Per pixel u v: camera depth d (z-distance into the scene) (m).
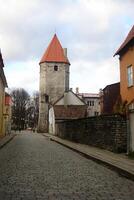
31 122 127.44
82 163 18.41
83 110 75.44
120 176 13.73
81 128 36.19
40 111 88.88
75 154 24.27
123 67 31.84
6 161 18.53
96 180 12.59
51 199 9.16
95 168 16.30
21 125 124.38
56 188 10.81
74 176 13.48
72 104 76.75
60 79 89.81
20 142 39.47
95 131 29.75
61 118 72.88
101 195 9.78
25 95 126.94
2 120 54.06
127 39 30.52
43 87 89.56
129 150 20.58
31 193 9.95
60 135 56.34
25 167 16.00
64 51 91.81
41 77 90.44
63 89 89.69
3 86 54.66
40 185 11.30
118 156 20.61
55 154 23.88
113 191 10.45
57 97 89.19
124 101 31.06
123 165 15.95
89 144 32.16
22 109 125.62
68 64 91.75
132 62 29.22
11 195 9.62
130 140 20.59
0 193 9.90
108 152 23.67
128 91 30.47
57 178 12.86
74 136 40.44
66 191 10.34
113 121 23.70
